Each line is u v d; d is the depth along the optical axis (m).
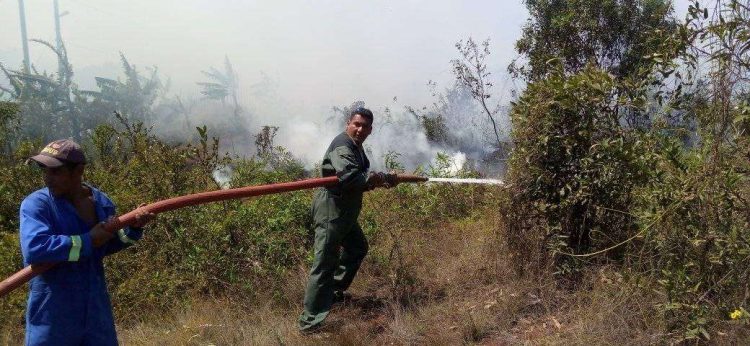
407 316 4.07
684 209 3.35
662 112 3.76
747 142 3.28
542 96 4.09
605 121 3.95
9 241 5.02
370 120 4.13
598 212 4.09
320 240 4.08
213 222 5.25
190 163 6.00
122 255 5.00
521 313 3.90
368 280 4.89
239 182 6.10
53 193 2.65
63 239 2.52
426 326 3.97
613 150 3.75
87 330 2.69
